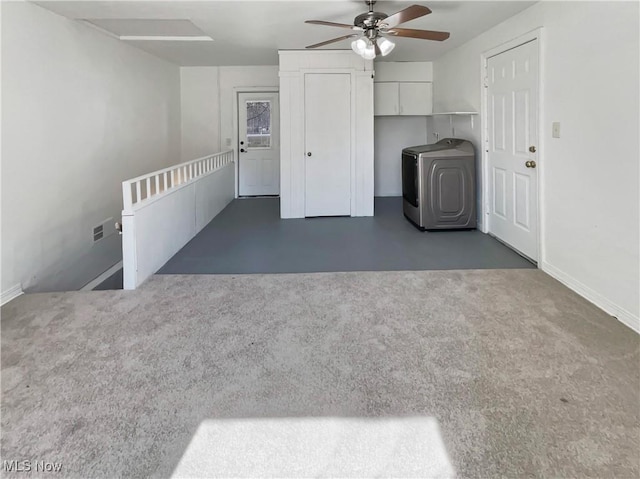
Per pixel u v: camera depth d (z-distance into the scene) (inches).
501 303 107.7
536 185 136.7
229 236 187.3
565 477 53.2
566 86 117.2
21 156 121.7
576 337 89.0
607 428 61.5
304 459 57.3
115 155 185.6
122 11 138.8
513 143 153.6
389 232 191.8
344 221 216.7
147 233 130.5
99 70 171.2
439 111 241.1
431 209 190.5
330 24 122.6
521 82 144.8
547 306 105.3
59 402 68.9
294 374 77.2
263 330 94.6
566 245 120.0
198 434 62.0
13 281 118.1
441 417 64.9
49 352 84.8
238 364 80.7
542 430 61.5
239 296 114.7
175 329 95.2
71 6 131.8
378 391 71.8
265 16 148.8
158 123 241.6
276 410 67.3
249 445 59.8
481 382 73.7
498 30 160.7
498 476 53.7
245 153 296.2
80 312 104.4
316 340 89.7
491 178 176.6
